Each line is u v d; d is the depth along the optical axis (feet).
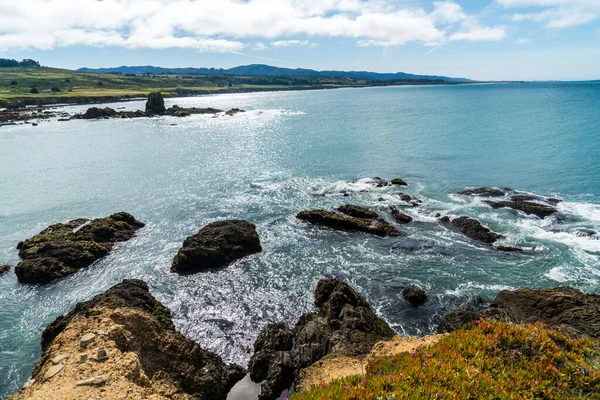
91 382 45.37
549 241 108.58
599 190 149.48
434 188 160.56
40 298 90.07
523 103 552.82
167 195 161.27
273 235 121.29
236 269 101.24
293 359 63.26
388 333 73.56
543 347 41.42
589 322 65.98
